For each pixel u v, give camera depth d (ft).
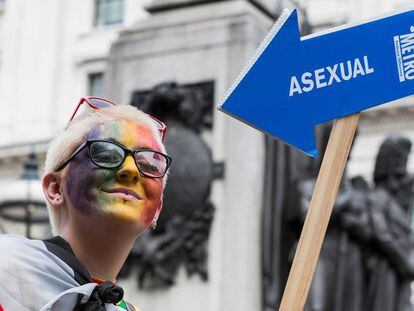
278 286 31.27
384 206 35.27
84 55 121.70
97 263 13.34
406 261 34.96
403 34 15.26
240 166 31.01
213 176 31.14
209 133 31.45
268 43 15.07
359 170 105.81
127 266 31.40
